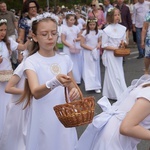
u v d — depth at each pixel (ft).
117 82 22.15
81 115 7.70
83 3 87.76
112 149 8.00
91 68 24.57
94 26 24.62
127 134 7.42
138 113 7.36
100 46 24.66
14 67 24.02
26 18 20.21
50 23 9.30
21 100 10.22
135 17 36.55
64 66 9.87
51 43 9.39
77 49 26.27
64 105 7.73
